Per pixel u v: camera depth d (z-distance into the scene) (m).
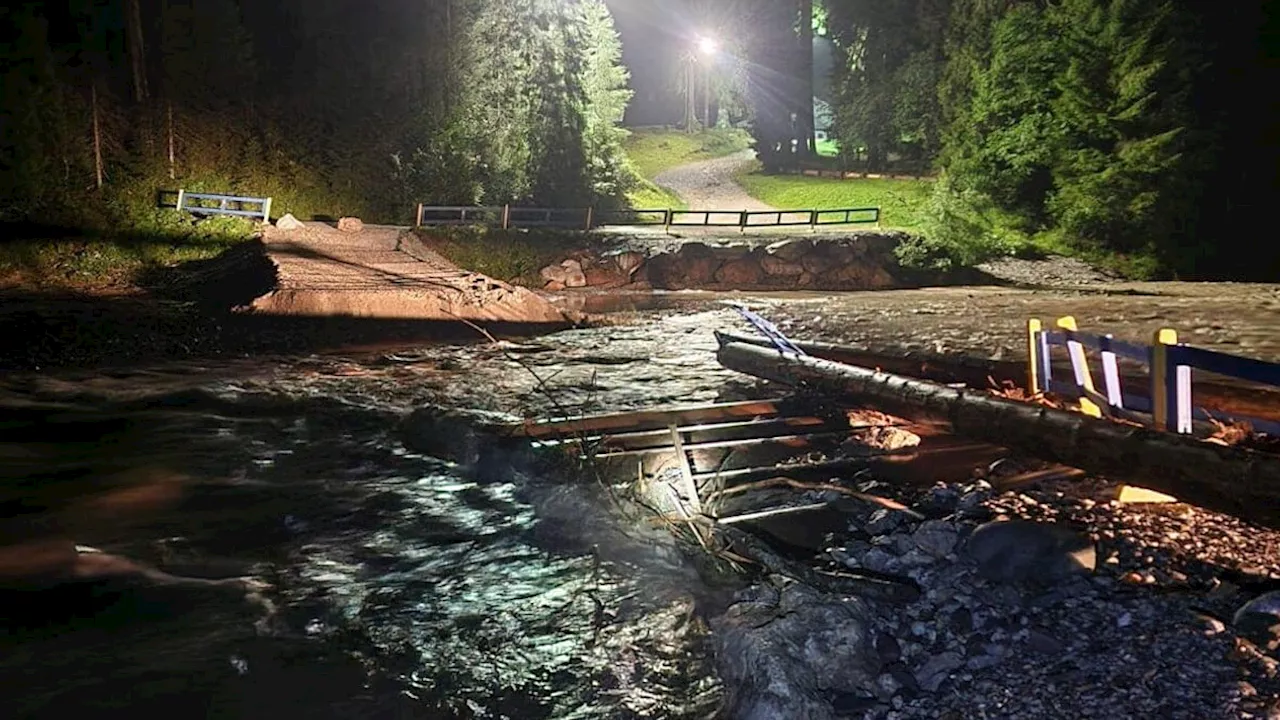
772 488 9.06
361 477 10.07
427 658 6.07
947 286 32.62
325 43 33.69
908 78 46.59
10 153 26.20
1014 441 8.69
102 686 5.65
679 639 6.29
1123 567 6.63
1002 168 36.47
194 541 8.16
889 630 6.00
